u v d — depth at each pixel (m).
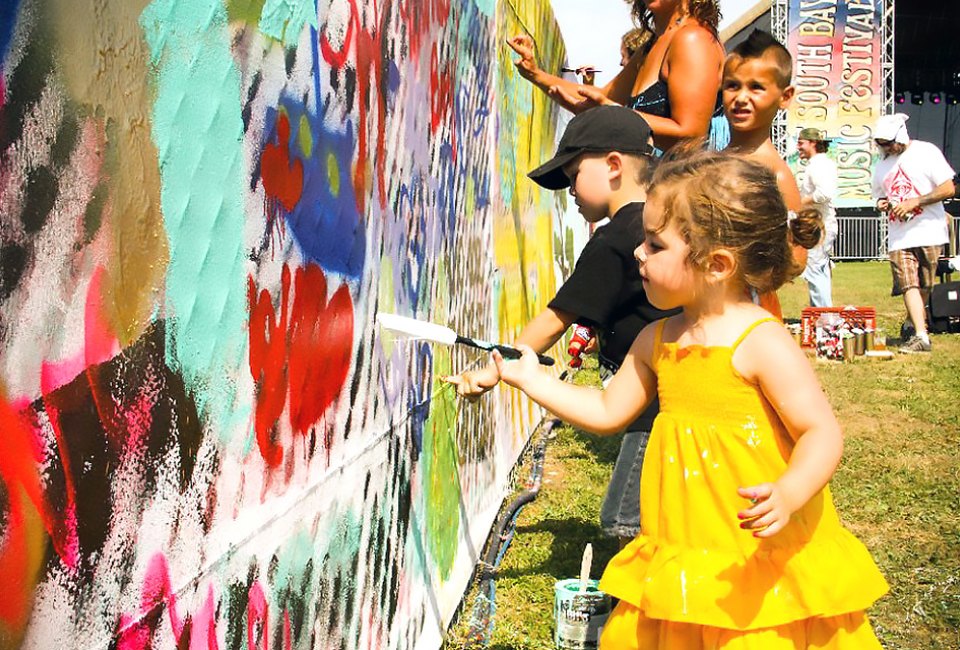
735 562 2.35
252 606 1.85
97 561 1.31
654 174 2.48
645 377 2.64
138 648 1.42
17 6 1.13
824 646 2.37
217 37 1.65
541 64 7.79
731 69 4.05
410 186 3.13
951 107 37.78
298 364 2.08
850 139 27.98
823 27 27.61
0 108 1.11
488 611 3.76
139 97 1.41
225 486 1.72
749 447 2.37
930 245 10.87
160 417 1.48
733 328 2.41
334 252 2.32
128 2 1.38
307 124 2.10
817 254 11.25
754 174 2.39
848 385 8.98
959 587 4.24
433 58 3.52
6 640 1.13
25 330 1.16
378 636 2.78
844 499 5.53
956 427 7.30
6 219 1.12
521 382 2.76
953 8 33.72
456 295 4.05
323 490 2.26
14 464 1.14
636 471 3.27
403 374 3.08
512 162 6.09
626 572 2.53
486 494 4.89
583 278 3.14
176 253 1.53
